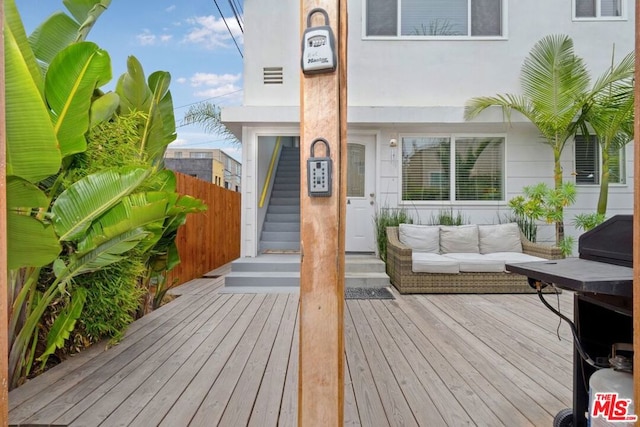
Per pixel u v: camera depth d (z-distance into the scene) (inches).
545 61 203.6
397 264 191.5
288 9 230.2
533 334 125.3
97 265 96.6
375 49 232.1
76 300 98.2
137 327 134.6
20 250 73.5
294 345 116.0
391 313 151.4
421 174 231.0
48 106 84.3
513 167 227.3
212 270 260.4
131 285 123.6
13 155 73.0
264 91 230.8
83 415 75.7
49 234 74.2
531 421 72.9
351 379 91.4
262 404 79.9
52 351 93.7
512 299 175.8
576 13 228.5
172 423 72.9
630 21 226.8
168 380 91.7
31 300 97.1
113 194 93.7
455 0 231.0
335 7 46.9
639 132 32.7
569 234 223.3
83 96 86.6
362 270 209.2
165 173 142.6
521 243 206.1
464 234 207.3
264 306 164.6
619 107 187.9
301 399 47.4
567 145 224.8
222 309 159.6
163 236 147.3
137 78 143.8
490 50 230.2
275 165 315.3
